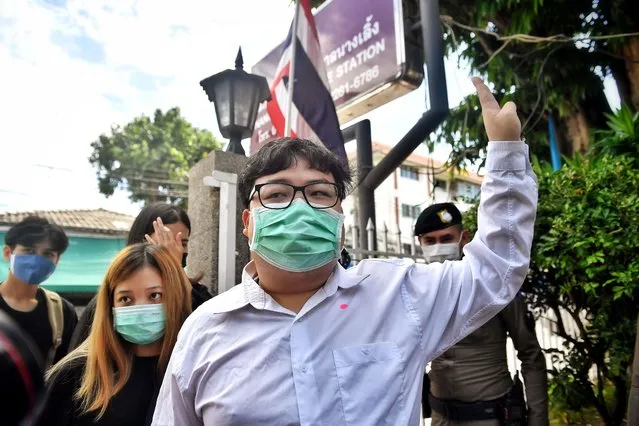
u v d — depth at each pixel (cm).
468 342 232
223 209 309
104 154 1537
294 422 112
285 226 126
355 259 404
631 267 223
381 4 456
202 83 374
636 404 179
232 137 359
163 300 181
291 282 130
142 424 166
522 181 129
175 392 128
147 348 184
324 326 125
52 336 266
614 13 530
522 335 231
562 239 244
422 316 129
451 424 233
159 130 1628
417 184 1933
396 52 433
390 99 471
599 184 247
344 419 114
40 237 258
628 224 230
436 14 403
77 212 1227
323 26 534
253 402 115
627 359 248
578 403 313
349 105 485
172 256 191
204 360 126
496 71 603
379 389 118
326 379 118
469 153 674
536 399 226
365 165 459
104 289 179
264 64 605
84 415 164
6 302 257
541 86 540
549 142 629
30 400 56
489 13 525
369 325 126
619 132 356
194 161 1639
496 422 224
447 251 254
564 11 543
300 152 134
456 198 435
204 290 255
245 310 130
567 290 255
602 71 580
